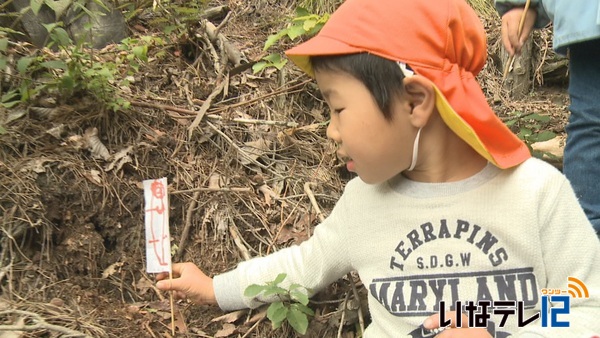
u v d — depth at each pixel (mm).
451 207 1373
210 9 3125
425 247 1397
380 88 1255
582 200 1840
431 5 1270
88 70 2092
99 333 1629
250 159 2184
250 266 1740
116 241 1963
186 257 1962
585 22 1650
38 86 2133
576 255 1325
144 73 2518
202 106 2332
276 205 2078
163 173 2105
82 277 1845
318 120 2439
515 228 1328
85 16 2535
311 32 2461
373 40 1247
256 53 2771
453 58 1291
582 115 1803
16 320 1574
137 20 2945
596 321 1301
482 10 3490
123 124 2156
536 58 3252
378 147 1301
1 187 1823
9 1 2178
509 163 1322
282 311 1594
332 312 1767
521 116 2471
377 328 1523
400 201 1426
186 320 1785
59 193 1890
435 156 1361
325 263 1637
